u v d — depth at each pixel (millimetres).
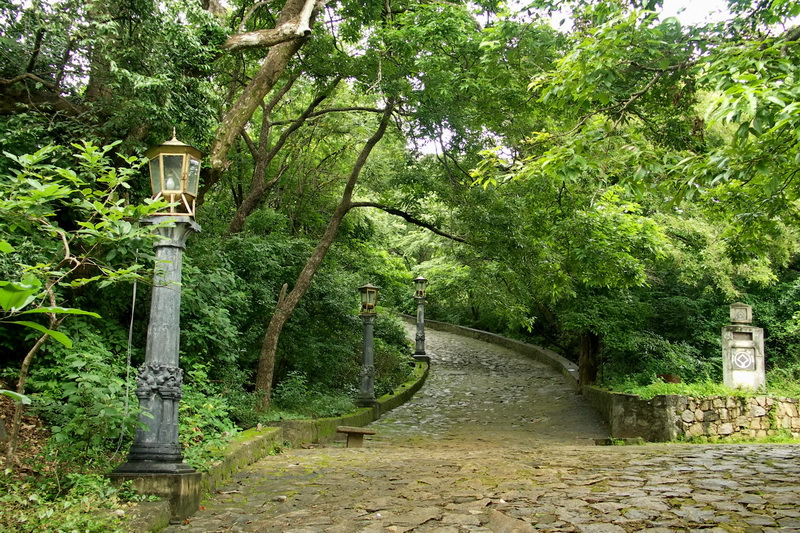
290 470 7414
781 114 4371
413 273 28203
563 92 6555
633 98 6789
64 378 6809
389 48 12070
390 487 6312
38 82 8023
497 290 14750
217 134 9047
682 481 6305
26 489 4844
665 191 6316
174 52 7922
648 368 16141
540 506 5273
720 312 17688
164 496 5191
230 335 9305
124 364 7414
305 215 18047
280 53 9398
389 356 20875
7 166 7332
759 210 7730
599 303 16141
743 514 4918
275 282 13195
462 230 14164
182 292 8273
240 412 9836
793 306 17812
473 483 6355
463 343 29906
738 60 5398
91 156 4875
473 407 17234
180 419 7141
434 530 4656
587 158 6383
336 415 13117
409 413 16328
